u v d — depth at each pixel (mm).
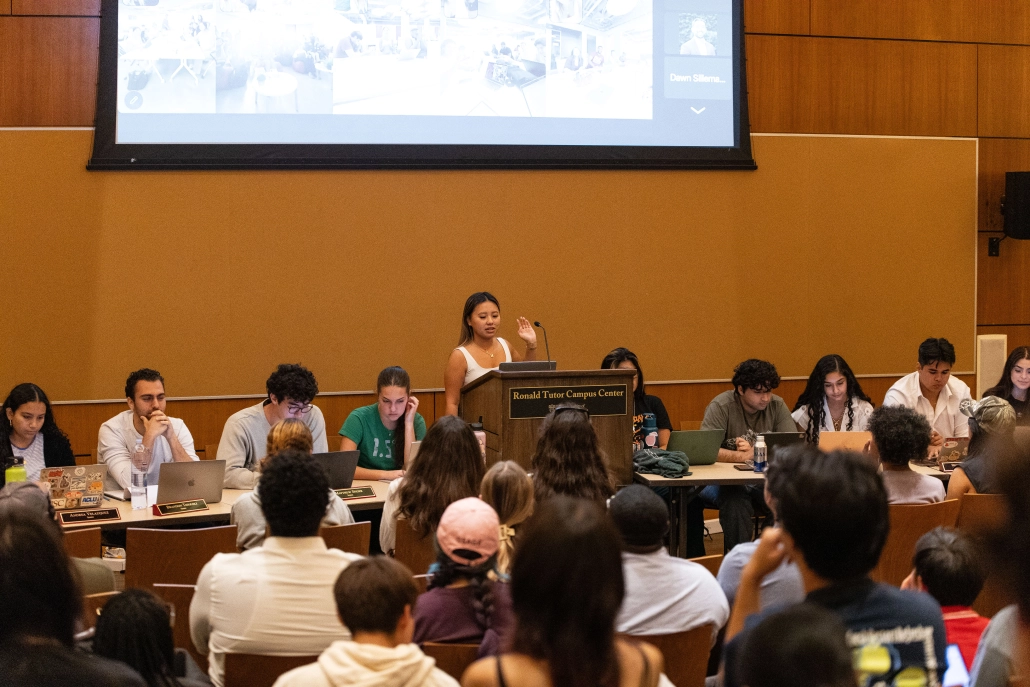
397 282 5961
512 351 5199
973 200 6750
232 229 5727
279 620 2279
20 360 5512
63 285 5551
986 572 920
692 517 5129
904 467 3604
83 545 3211
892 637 1514
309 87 5746
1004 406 3830
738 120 6332
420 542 3293
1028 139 6840
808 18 6469
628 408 4164
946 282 6727
